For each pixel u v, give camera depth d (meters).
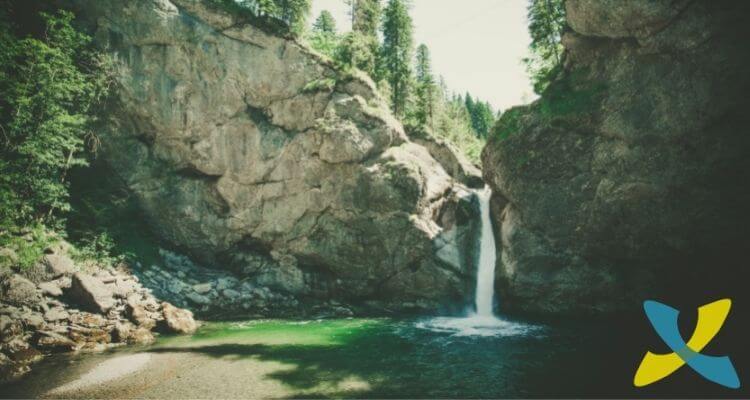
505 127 28.80
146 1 30.86
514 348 18.95
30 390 14.00
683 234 22.50
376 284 30.67
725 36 19.08
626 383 14.05
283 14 41.75
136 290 25.62
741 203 20.67
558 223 26.08
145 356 17.83
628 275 24.88
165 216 32.38
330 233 31.02
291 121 32.22
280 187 31.72
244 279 31.95
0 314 18.34
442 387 14.10
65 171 27.45
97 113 30.69
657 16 20.55
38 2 29.19
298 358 17.61
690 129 20.73
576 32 25.17
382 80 49.44
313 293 31.55
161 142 32.06
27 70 25.36
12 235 22.75
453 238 31.17
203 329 23.67
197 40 31.72
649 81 21.91
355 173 30.55
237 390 13.93
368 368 16.23
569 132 25.28
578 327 23.19
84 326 20.30
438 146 42.72
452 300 29.66
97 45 30.53
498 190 30.31
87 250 26.64
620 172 23.34
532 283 26.77
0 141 24.88
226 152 31.98
